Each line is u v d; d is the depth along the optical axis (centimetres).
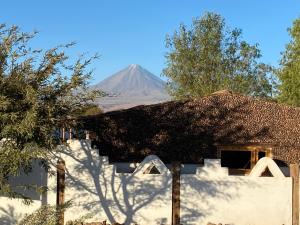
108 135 1917
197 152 1959
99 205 1525
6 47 1200
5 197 1491
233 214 1559
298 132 2105
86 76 1275
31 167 1419
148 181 1543
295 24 3628
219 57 4291
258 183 1578
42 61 1241
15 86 1180
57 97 1255
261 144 2027
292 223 1589
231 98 2158
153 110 2036
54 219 1091
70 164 1517
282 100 3653
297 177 1599
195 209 1548
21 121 1138
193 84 4303
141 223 1533
